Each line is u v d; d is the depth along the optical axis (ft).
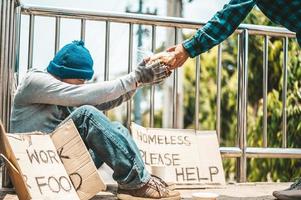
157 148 14.53
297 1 11.91
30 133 11.73
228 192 14.21
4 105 12.88
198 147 14.92
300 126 18.66
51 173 11.66
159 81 12.76
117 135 12.08
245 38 15.75
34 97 12.44
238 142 15.72
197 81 15.43
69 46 12.80
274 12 12.17
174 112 15.38
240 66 15.78
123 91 12.48
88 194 11.78
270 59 20.99
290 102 18.95
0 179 13.99
